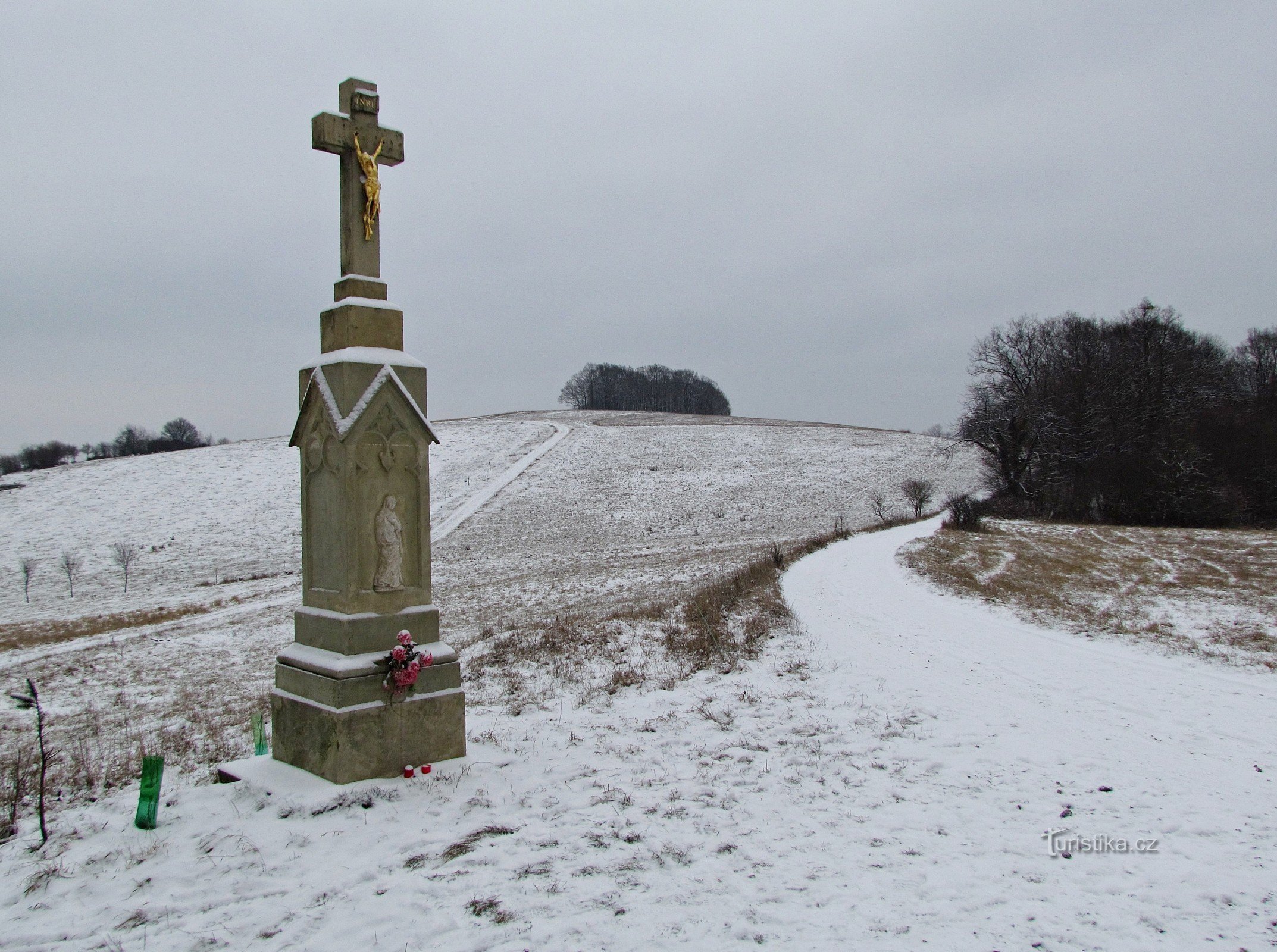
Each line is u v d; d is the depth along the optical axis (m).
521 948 4.64
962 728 9.87
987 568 28.70
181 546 50.25
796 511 54.94
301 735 7.52
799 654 14.34
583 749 8.70
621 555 41.50
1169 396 53.59
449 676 7.91
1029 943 4.80
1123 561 30.44
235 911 5.09
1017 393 56.72
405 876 5.54
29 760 11.08
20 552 50.06
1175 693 11.98
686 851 6.03
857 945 4.74
